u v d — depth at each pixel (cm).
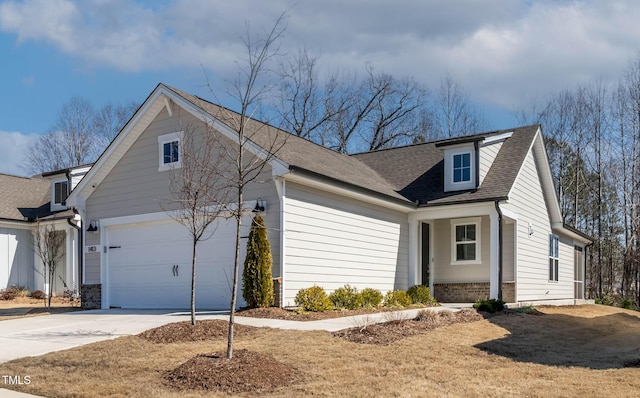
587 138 3872
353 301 1548
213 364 842
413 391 764
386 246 1864
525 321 1533
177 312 1534
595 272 3941
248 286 1443
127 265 1788
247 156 1531
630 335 1470
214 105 1759
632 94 3522
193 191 1345
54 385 813
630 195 2967
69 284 2502
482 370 899
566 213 4056
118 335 1142
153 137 1745
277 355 947
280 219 1464
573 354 1095
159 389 783
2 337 1190
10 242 2569
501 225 1788
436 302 1894
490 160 2020
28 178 3042
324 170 1620
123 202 1794
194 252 1173
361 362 922
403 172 2233
